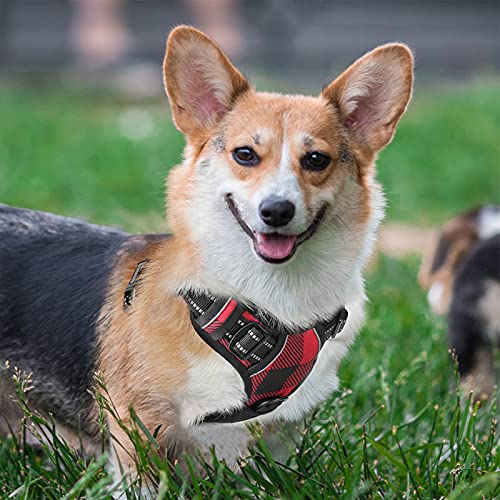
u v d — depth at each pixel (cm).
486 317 605
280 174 399
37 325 435
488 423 514
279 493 405
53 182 1239
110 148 1449
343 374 560
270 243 389
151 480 396
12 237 452
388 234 1130
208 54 423
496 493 416
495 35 2314
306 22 2358
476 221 739
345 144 425
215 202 404
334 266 409
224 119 421
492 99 1588
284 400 411
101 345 420
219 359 395
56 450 423
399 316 700
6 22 2428
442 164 1360
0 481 426
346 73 432
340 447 450
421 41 2334
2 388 451
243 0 2366
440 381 586
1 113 1806
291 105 422
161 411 405
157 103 2144
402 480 443
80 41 2431
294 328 401
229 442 420
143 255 431
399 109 438
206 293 395
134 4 2392
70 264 444
